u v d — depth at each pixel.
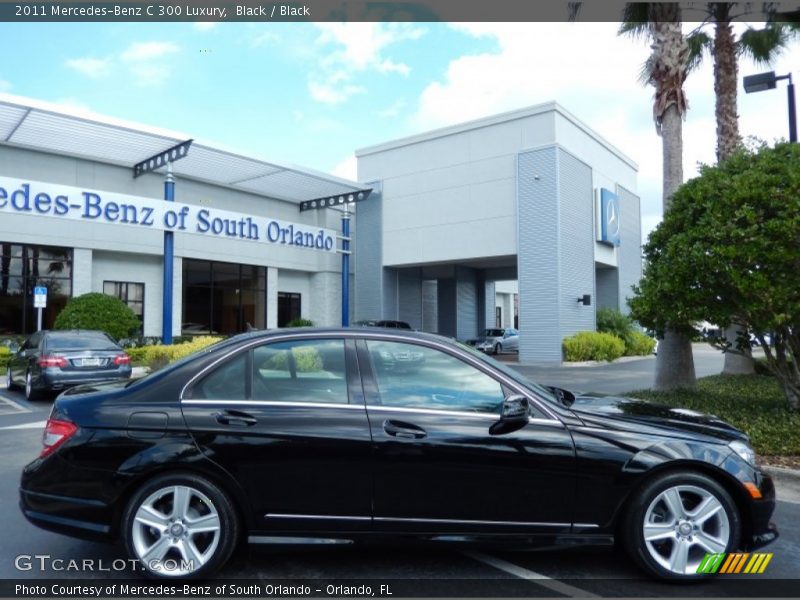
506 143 23.81
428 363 3.91
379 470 3.62
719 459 3.71
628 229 30.06
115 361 11.86
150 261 21.97
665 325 8.50
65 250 19.52
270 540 3.62
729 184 7.55
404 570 3.91
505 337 29.67
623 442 3.70
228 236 20.58
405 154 26.81
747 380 12.50
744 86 12.52
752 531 3.75
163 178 22.11
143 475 3.58
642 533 3.67
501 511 3.65
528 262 23.05
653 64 11.81
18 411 10.70
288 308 27.48
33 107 15.30
